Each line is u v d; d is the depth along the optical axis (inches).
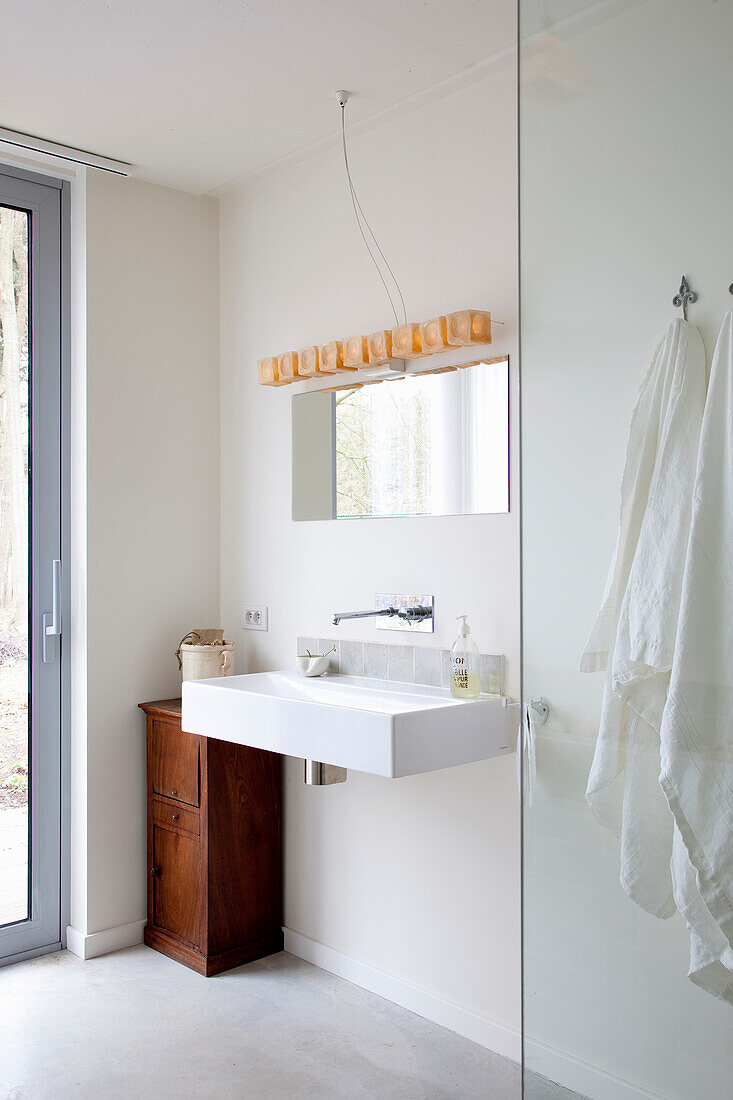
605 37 59.3
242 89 98.7
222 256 131.3
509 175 93.9
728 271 53.6
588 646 59.5
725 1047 52.4
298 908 118.5
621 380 58.4
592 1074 58.6
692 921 53.6
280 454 121.5
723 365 53.7
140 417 123.3
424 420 101.9
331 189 114.0
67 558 120.8
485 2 82.2
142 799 123.1
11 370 116.8
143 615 123.5
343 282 112.6
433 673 101.1
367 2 82.4
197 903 113.6
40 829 118.9
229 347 130.4
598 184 59.8
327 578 114.7
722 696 52.4
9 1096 86.7
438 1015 100.2
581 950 59.4
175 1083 88.9
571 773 60.4
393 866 105.8
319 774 100.7
